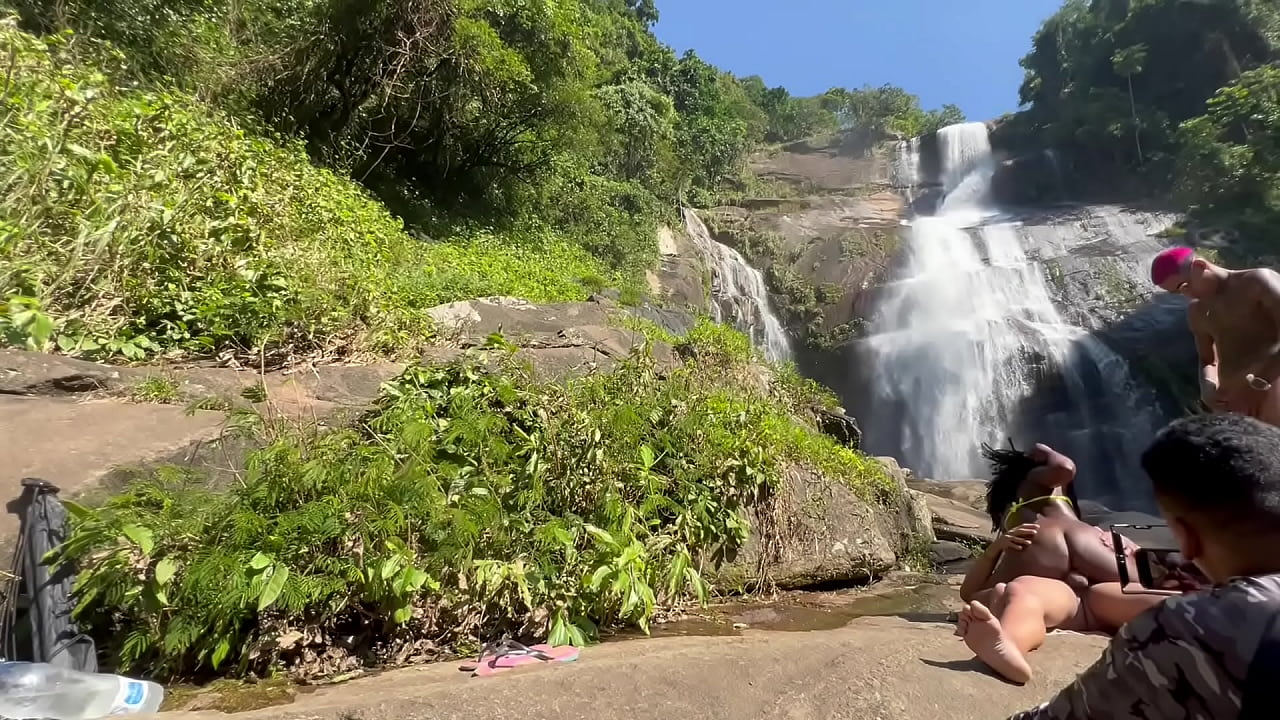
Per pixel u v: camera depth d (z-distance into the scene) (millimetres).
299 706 1889
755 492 4355
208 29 10000
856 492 5344
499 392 3625
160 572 2264
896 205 29406
